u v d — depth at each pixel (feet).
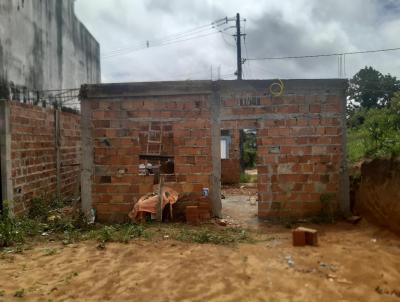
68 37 40.91
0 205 26.08
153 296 14.35
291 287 14.73
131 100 27.63
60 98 37.73
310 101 26.81
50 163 34.19
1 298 14.28
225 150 57.98
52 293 14.78
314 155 26.94
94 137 27.86
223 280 15.58
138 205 26.84
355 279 15.46
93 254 19.69
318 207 27.02
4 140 25.89
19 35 28.91
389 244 20.12
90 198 27.99
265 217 27.43
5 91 26.55
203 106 27.30
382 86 80.23
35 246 21.79
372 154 26.43
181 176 27.63
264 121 27.12
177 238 22.22
